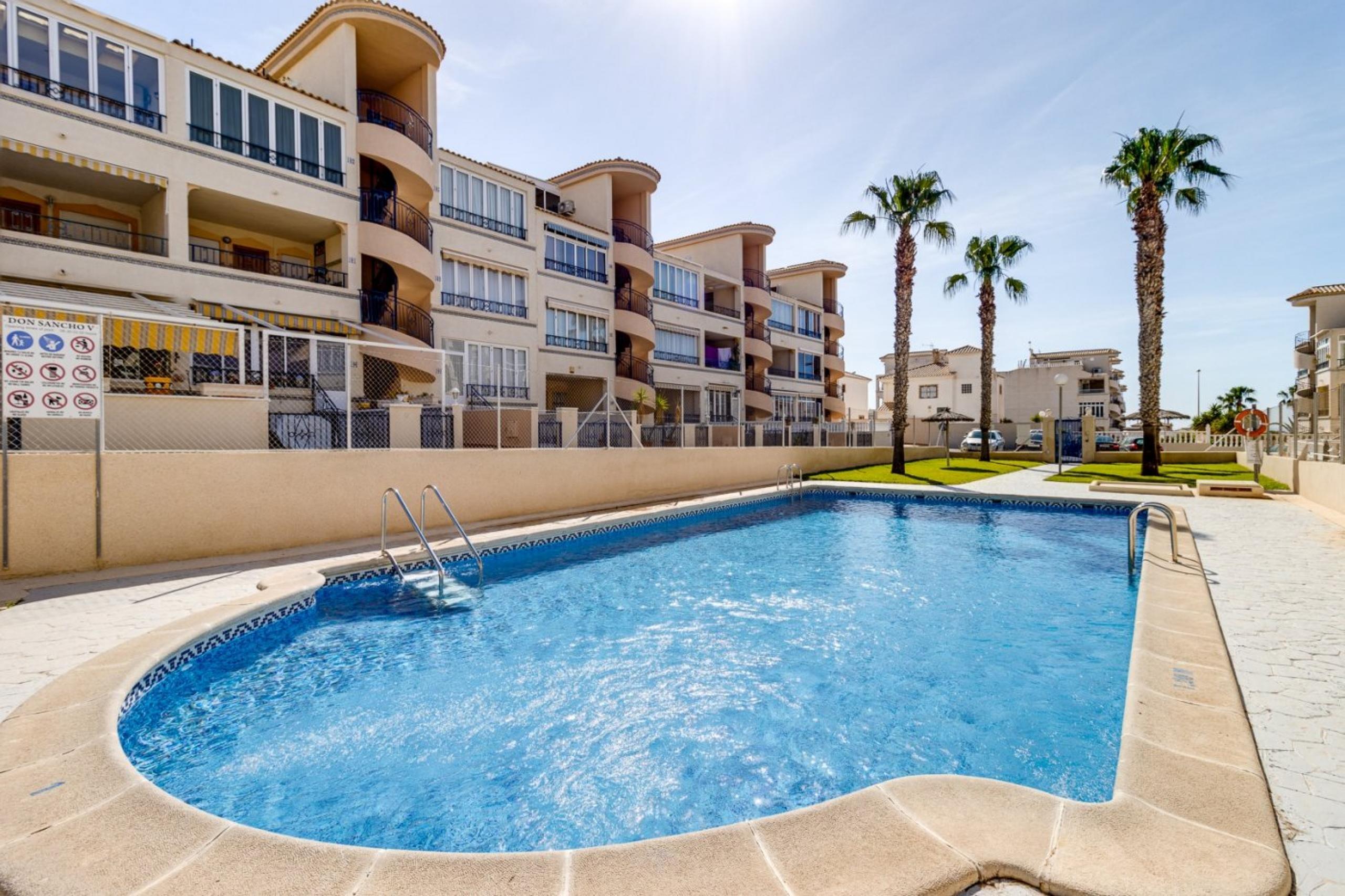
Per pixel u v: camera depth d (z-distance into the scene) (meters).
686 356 33.62
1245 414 17.66
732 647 6.74
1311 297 35.25
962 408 61.09
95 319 10.86
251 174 16.28
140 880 2.42
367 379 18.09
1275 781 3.09
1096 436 41.81
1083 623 7.55
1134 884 2.31
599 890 2.37
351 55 18.45
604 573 9.88
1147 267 22.05
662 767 4.46
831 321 46.41
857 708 5.34
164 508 8.30
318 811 3.95
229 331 11.39
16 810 2.87
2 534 7.23
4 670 4.68
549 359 24.97
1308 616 5.95
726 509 15.73
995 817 2.79
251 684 5.73
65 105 13.50
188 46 15.23
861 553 11.50
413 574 9.06
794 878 2.41
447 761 4.51
